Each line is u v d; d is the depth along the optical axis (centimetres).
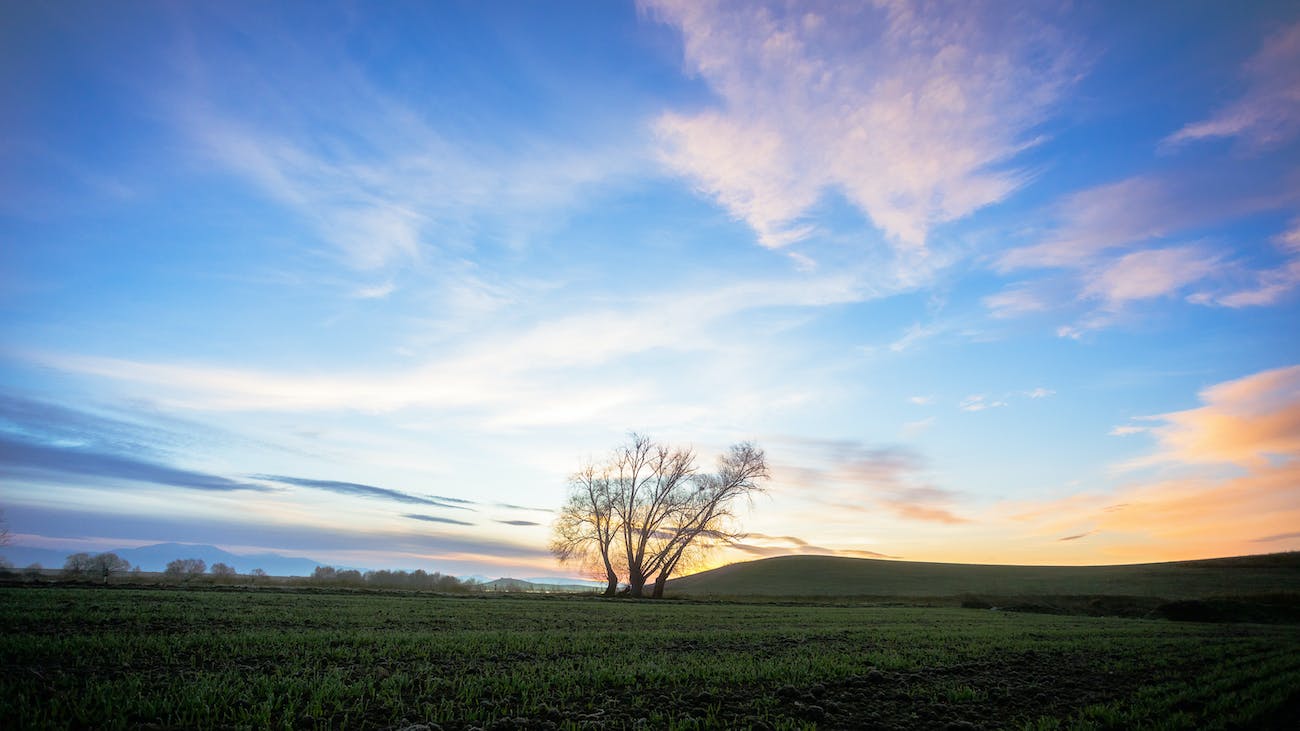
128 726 751
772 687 1155
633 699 1019
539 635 1720
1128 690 1281
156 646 1202
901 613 3803
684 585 11600
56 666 1009
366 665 1168
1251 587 7175
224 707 830
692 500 6275
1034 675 1416
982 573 11156
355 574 5497
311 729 780
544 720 878
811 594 8950
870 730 935
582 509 6269
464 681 1062
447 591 5006
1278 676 1475
